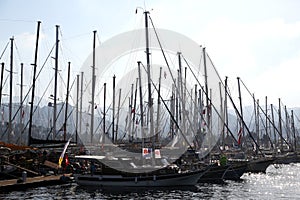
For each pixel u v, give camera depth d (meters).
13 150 45.69
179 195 38.47
